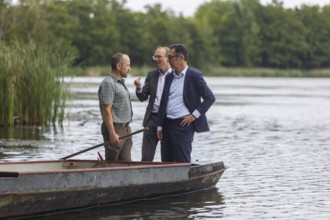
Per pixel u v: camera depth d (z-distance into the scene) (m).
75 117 29.11
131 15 115.19
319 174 15.94
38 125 24.92
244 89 64.88
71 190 11.48
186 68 13.48
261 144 21.73
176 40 120.12
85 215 11.56
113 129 12.81
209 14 138.38
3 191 10.70
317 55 139.88
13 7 66.75
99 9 107.31
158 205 12.41
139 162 13.00
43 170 12.37
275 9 137.62
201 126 13.59
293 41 136.88
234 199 13.07
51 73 25.03
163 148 13.73
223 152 19.64
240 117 32.91
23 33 61.59
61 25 98.75
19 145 20.06
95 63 104.88
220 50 130.62
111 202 12.27
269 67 136.25
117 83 13.00
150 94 13.83
